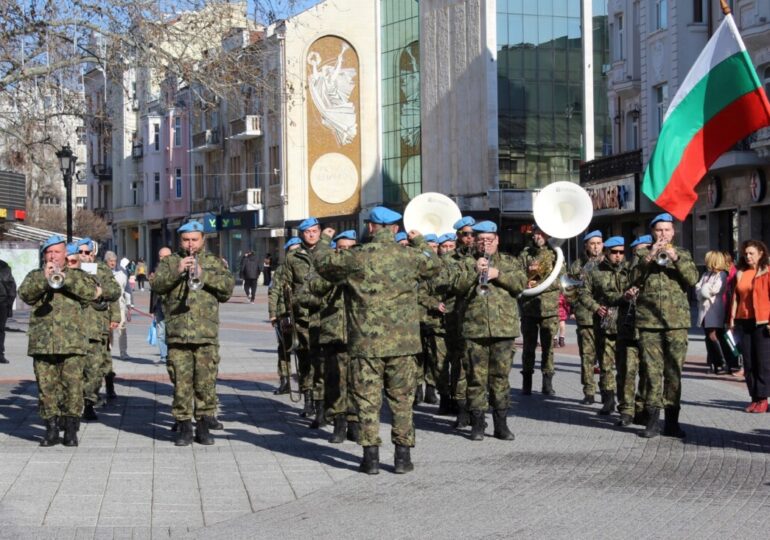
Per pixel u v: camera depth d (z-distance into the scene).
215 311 11.55
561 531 7.76
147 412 14.31
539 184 53.31
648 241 12.64
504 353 11.78
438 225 15.05
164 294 11.50
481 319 11.62
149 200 81.06
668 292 11.72
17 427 12.97
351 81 62.38
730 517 8.13
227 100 19.22
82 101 20.27
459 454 11.01
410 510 8.55
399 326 9.89
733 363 17.72
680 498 8.83
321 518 8.34
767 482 9.41
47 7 17.81
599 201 42.09
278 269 14.34
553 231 14.07
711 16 36.03
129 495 9.18
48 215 76.56
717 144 13.56
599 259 14.73
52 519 8.32
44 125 20.42
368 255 9.91
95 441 11.94
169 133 78.00
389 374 10.03
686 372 18.17
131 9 18.17
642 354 11.88
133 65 18.47
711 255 17.72
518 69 53.00
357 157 62.72
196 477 9.95
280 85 20.64
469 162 54.34
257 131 65.12
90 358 13.36
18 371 19.67
